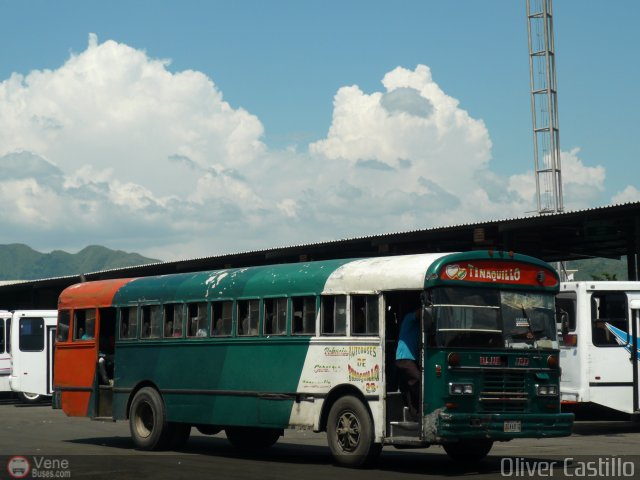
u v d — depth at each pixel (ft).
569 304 78.74
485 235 111.24
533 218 95.71
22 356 123.03
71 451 60.54
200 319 59.98
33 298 173.58
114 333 68.03
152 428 61.31
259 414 55.31
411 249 120.88
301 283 54.24
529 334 50.55
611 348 77.71
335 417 51.24
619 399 77.56
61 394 69.26
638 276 93.56
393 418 50.14
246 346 56.65
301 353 53.57
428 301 48.08
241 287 57.62
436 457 57.06
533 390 50.21
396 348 50.85
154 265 140.36
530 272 51.24
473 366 48.47
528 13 158.30
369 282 50.72
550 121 154.20
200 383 59.11
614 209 89.40
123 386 64.39
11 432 77.00
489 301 49.73
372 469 49.93
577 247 129.90
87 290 68.69
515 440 69.82
